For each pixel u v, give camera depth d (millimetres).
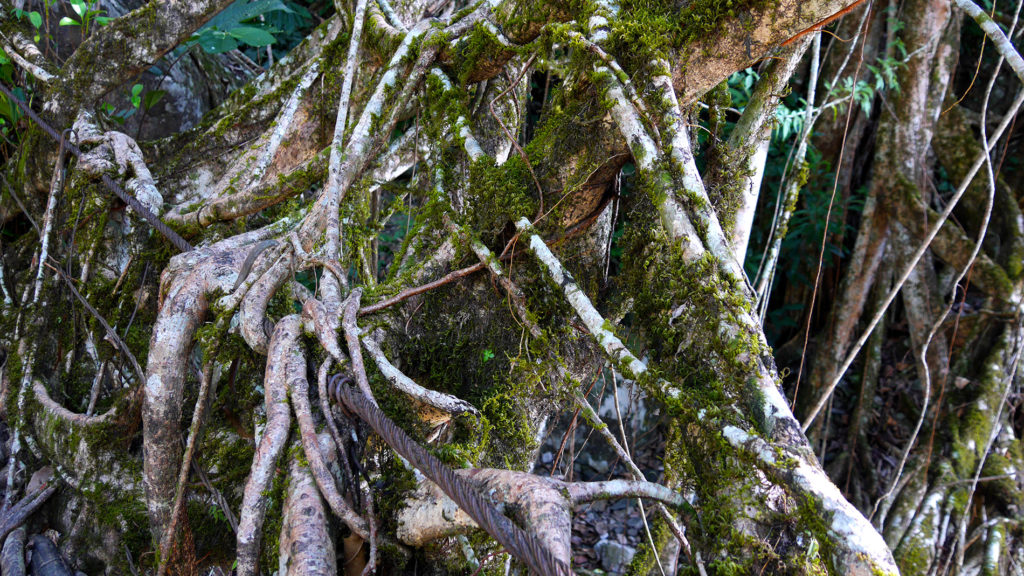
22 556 2816
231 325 2443
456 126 2314
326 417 1771
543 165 2055
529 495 1428
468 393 2256
